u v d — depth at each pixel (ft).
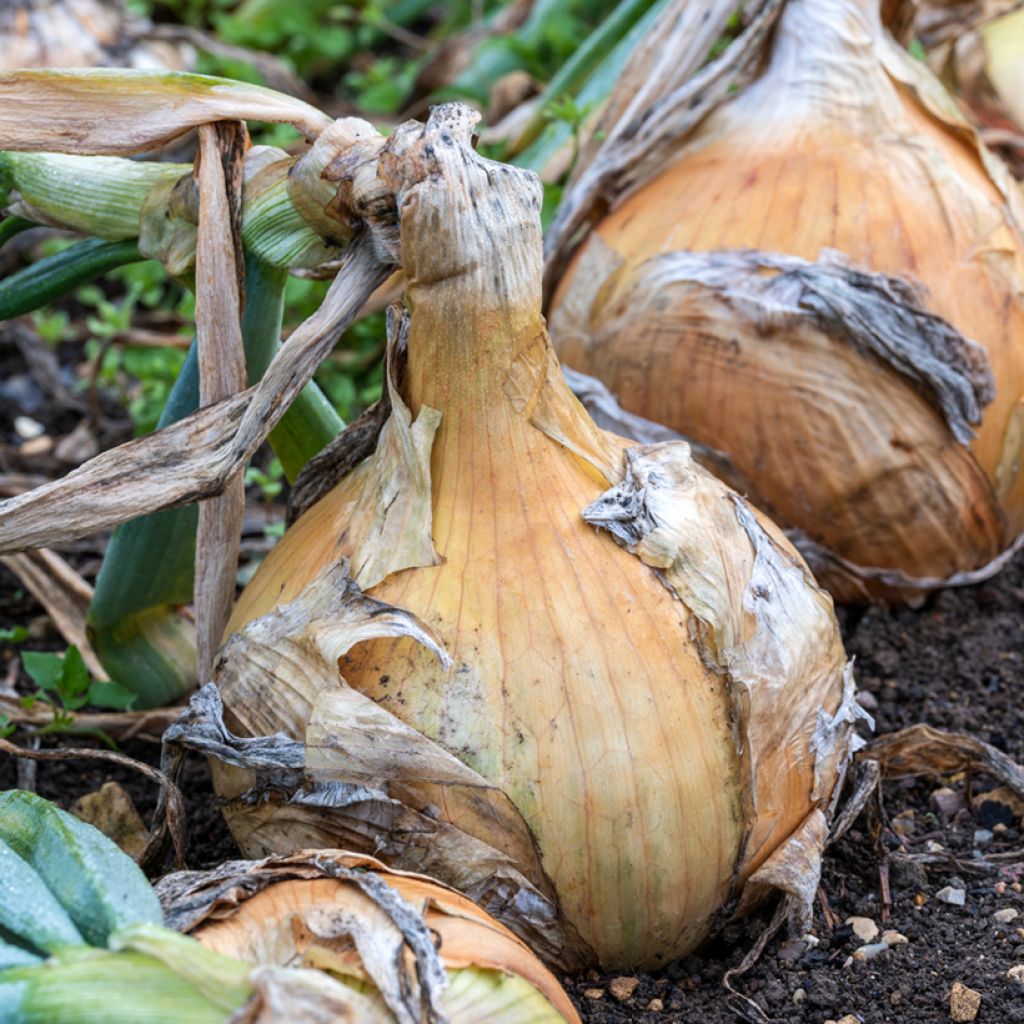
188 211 1.75
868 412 1.97
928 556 2.04
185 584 1.90
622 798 1.59
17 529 1.66
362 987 1.48
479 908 1.57
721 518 1.66
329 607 1.62
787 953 1.71
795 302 1.95
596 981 1.66
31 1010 1.44
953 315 1.98
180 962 1.43
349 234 1.69
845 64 2.03
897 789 1.90
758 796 1.64
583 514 1.63
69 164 1.79
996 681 2.04
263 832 1.65
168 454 1.68
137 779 1.94
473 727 1.59
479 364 1.62
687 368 1.99
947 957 1.71
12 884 1.52
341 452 1.74
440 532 1.62
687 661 1.61
